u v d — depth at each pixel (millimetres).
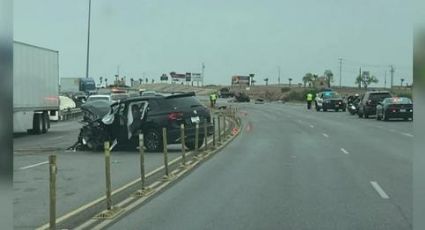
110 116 22766
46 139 29750
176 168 16625
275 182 13875
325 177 14719
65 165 17938
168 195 12078
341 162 18109
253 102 100938
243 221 9438
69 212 10391
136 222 9406
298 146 23891
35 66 31906
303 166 17078
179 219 9633
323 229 8820
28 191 12938
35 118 32969
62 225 9250
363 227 8945
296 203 11062
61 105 53688
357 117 49594
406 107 42906
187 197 11812
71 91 82125
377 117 44844
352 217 9711
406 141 26094
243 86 173375
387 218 9602
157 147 22078
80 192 12672
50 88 34375
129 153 21797
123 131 22391
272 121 43812
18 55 29391
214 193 12297
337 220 9469
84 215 10062
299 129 34844
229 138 28047
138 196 11938
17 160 19750
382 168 16547
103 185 13672
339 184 13516
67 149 23703
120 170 16500
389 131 32625
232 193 12289
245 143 25375
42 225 9289
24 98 30328
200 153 20859
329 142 25766
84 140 23094
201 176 14969
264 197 11773
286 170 16141
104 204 11078
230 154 20641
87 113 33875
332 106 62969
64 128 39281
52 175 7906
